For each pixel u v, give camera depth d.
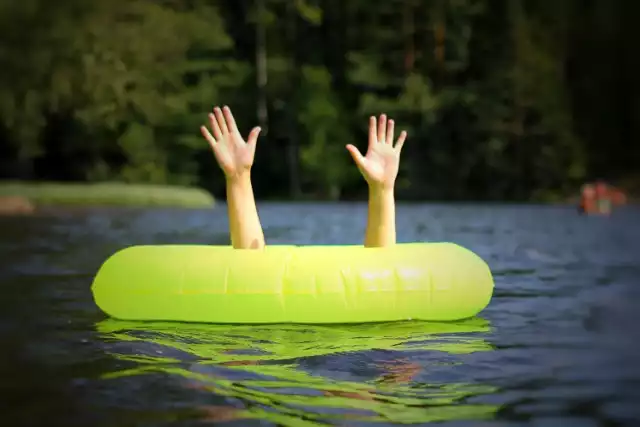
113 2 26.00
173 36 26.50
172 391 2.67
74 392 2.65
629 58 27.09
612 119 27.19
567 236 10.94
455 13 26.94
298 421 2.33
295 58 27.97
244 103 27.42
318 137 26.88
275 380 2.84
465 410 2.47
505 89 26.31
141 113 26.52
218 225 13.35
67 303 4.81
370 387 2.74
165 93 26.88
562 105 26.45
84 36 25.34
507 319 4.28
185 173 26.97
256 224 4.55
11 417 2.36
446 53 27.28
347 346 3.50
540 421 2.36
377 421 2.34
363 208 20.91
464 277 4.29
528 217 16.25
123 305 4.25
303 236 10.78
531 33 26.95
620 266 7.14
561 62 27.19
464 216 16.73
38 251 8.51
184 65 26.98
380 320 4.17
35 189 21.47
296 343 3.57
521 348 3.45
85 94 25.33
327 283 4.12
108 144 26.52
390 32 27.02
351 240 10.02
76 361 3.15
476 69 27.33
